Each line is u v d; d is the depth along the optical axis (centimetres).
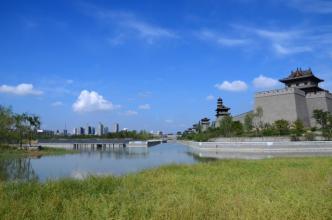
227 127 10981
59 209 1196
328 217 1055
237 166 2936
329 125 8769
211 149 9119
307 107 11244
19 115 8044
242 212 1088
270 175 2177
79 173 3525
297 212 1080
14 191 1539
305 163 3141
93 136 17012
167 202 1212
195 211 1089
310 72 12212
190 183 1828
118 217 1044
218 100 15388
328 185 1608
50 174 3419
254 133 9512
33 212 1122
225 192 1508
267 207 1133
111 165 4578
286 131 8812
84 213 1098
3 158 5947
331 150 7150
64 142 11838
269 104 10975
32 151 7631
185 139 19038
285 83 12706
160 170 2659
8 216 1070
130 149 10338
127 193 1474
